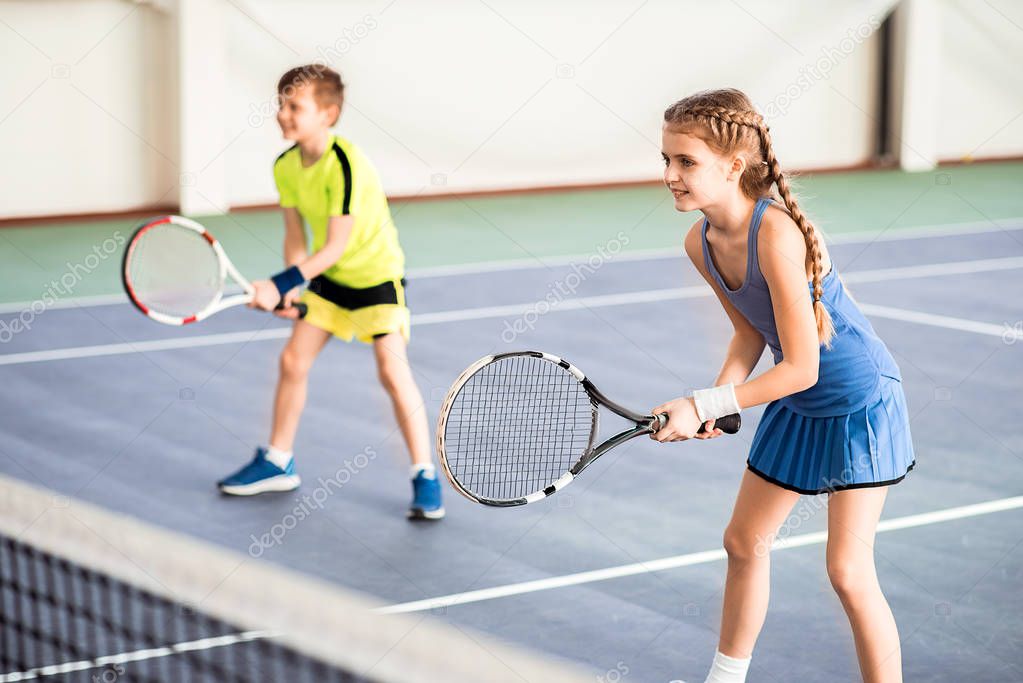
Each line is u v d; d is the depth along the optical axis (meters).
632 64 18.16
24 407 7.42
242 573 3.38
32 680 3.70
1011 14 19.86
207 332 9.69
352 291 5.57
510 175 17.84
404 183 17.22
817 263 3.15
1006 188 17.53
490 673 2.61
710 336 9.27
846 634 4.22
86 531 4.11
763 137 3.13
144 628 4.08
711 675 3.55
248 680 3.68
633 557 4.97
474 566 4.89
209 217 15.73
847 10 19.06
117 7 15.12
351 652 2.77
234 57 15.81
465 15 17.06
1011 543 5.07
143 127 15.54
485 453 4.40
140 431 6.89
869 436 3.28
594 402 3.44
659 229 14.96
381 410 7.28
